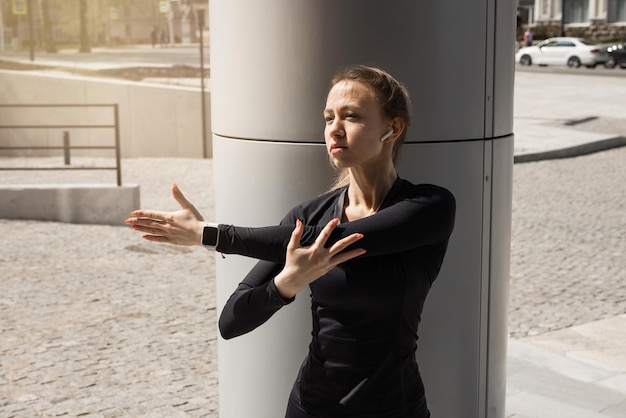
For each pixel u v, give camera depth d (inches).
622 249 358.3
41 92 661.3
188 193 489.4
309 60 111.3
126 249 350.9
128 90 647.8
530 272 320.8
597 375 211.3
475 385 119.2
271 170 116.0
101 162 620.7
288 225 82.0
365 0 108.3
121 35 1323.8
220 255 125.3
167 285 298.0
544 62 1403.8
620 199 470.6
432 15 108.7
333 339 81.6
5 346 233.6
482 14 112.0
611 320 263.3
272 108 114.6
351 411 81.3
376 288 79.8
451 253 114.0
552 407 189.3
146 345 235.6
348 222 81.0
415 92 109.6
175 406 193.6
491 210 117.5
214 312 267.1
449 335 115.5
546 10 1939.0
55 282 300.7
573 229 395.9
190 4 1362.0
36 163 614.5
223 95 120.2
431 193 83.0
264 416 121.6
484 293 118.0
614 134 691.4
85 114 658.8
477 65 112.4
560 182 522.3
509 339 238.7
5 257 335.9
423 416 85.7
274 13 112.1
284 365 118.4
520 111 841.5
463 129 112.4
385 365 81.2
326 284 80.6
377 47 109.0
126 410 191.0
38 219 406.0
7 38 1206.9
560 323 260.2
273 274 86.0
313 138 113.1
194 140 643.5
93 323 254.8
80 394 199.9
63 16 1247.5
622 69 1332.4
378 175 83.9
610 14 1865.2
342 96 81.1
